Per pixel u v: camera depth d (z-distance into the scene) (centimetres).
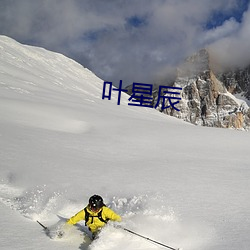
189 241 561
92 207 562
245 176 1167
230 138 2362
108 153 1600
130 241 541
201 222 654
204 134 2481
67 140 1812
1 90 3959
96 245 521
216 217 693
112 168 1219
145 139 2142
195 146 2011
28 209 709
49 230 583
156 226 611
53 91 5884
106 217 575
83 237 577
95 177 1055
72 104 4203
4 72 6412
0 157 1221
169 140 2172
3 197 802
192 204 788
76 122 2725
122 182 1006
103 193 872
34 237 554
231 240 561
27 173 1034
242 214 717
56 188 892
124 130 2509
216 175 1173
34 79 6962
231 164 1448
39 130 2048
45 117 2706
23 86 5144
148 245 537
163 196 855
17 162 1172
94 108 4391
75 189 894
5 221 612
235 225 643
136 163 1380
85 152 1554
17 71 7125
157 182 1022
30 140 1666
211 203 802
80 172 1106
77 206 745
